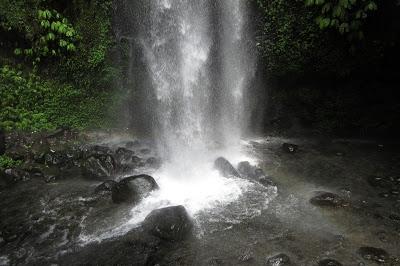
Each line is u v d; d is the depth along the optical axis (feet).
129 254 17.40
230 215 20.33
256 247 17.80
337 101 30.94
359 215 20.21
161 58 29.99
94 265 16.85
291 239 18.31
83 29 29.78
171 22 29.17
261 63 30.81
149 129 31.22
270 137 31.68
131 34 29.94
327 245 17.81
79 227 19.61
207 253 17.44
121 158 26.63
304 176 24.93
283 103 31.78
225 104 31.68
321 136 31.37
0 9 28.48
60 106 30.48
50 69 30.42
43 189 23.44
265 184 23.35
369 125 30.55
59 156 26.78
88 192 22.97
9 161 25.62
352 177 24.64
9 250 17.97
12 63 30.14
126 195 21.39
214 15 29.37
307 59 30.01
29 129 28.84
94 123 31.09
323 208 20.93
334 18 27.55
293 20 28.96
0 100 28.81
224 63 30.78
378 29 28.32
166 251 17.58
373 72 29.60
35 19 28.63
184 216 18.84
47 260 17.26
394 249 17.44
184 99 30.07
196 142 29.45
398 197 22.00
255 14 29.32
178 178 23.94
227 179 23.84
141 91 31.07
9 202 22.07
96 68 30.40
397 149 28.60
